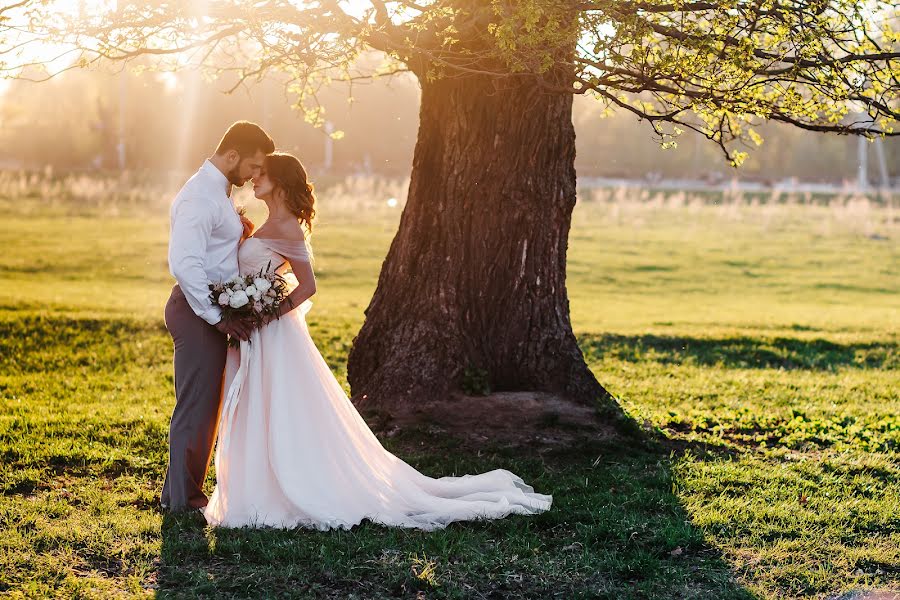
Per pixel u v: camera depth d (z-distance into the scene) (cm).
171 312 537
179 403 540
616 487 623
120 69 714
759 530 541
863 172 5181
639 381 1086
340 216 3259
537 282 790
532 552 495
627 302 1978
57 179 4181
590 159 6069
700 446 751
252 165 539
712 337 1412
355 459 541
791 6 639
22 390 926
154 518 527
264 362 529
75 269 2128
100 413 808
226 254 536
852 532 548
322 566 463
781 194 4616
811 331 1548
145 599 424
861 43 661
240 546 484
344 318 1502
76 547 484
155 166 5006
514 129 766
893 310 1897
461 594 439
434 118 787
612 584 461
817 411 929
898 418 899
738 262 2639
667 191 4706
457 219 778
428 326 777
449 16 653
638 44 599
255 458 523
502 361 787
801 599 450
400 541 503
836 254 2798
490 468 647
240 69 814
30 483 597
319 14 645
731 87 636
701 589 457
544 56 618
